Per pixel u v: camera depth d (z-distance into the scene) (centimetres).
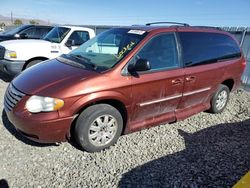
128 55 380
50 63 424
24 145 373
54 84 342
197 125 490
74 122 353
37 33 1120
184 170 339
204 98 504
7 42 725
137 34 417
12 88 369
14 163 331
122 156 366
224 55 520
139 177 321
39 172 319
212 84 498
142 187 303
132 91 375
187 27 469
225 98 553
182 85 435
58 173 320
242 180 282
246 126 500
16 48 681
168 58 421
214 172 338
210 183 315
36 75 376
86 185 302
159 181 315
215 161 364
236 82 564
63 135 345
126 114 387
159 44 415
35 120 324
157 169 340
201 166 350
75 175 318
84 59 413
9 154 349
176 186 307
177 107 456
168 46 425
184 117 469
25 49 691
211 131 468
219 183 316
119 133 387
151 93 397
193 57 455
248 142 430
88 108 351
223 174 334
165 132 448
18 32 1088
